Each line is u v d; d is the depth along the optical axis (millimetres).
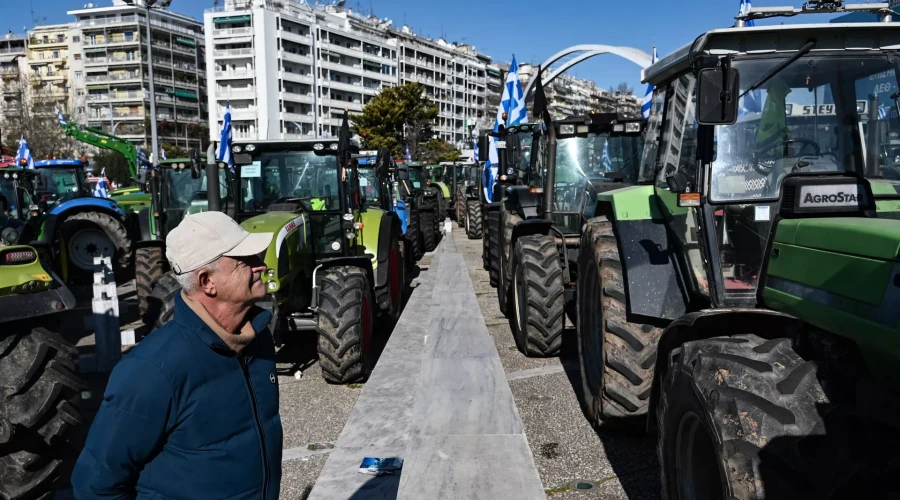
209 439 1740
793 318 2393
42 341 3092
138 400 1632
